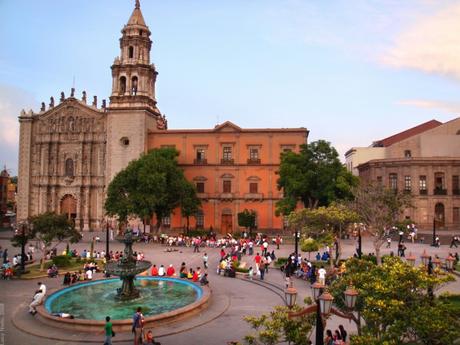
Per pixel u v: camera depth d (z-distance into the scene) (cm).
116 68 8362
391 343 1317
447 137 8906
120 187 7025
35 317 2706
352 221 4384
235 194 8112
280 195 8012
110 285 3631
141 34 8550
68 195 8594
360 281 1664
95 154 8544
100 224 8412
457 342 1723
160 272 3950
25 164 8669
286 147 8075
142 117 8162
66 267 4541
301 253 5519
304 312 1550
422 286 1543
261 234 7169
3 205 11969
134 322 2206
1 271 4088
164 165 7050
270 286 3625
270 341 1533
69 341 2288
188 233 7350
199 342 2247
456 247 5778
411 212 8200
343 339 1873
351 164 10725
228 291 3475
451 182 8131
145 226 7838
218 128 8219
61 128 8650
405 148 9081
